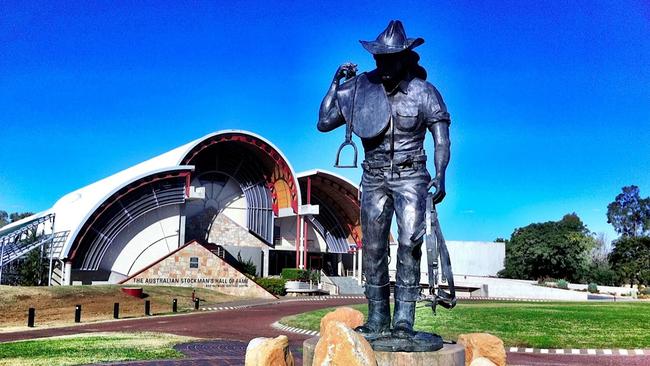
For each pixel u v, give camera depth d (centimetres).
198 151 5769
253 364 756
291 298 5206
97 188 6000
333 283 6412
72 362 1273
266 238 6650
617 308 2916
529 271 7594
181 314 3512
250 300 4822
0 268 4581
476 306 3034
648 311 2712
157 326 2697
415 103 877
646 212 10906
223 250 6141
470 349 882
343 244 7450
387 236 900
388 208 895
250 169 6625
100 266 5300
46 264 5100
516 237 7912
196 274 5091
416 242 844
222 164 6475
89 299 3788
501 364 872
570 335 1994
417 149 884
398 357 767
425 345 790
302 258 6500
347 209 7262
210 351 1548
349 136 920
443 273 840
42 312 3262
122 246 5462
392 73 877
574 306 3139
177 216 5747
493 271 7675
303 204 7150
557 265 7569
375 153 899
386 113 875
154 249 5603
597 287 6275
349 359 645
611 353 1750
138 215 5462
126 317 3319
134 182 5300
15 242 5250
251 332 2402
